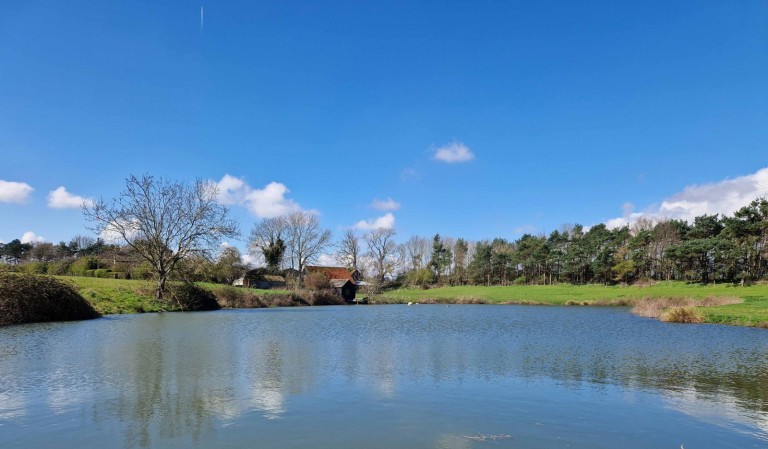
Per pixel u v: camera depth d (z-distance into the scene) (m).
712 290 72.94
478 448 8.54
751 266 77.19
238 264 78.56
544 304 73.06
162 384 13.25
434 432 9.38
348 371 15.58
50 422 9.79
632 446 8.77
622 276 90.88
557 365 17.14
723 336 26.86
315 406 11.17
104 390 12.48
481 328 32.25
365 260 113.62
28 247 112.56
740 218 77.12
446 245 129.75
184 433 9.16
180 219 48.19
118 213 46.28
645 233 92.44
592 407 11.41
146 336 23.89
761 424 10.18
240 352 19.36
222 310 51.38
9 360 16.69
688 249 80.56
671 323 36.09
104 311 38.19
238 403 11.37
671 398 12.35
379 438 9.00
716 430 9.75
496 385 13.72
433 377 14.76
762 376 15.30
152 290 47.69
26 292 29.52
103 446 8.43
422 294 98.19
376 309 60.75
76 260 70.19
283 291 73.25
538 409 11.19
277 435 9.09
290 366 16.34
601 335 27.41
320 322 36.50
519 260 113.75
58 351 18.70
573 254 102.31
